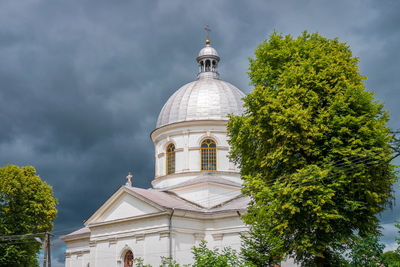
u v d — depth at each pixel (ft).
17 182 175.01
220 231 137.59
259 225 99.55
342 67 100.12
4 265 167.32
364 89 96.22
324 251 96.43
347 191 92.27
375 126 92.53
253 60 111.34
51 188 187.93
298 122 90.53
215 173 156.46
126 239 143.84
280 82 100.12
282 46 107.04
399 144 89.15
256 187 94.53
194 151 159.94
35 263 182.19
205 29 196.85
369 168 90.63
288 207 86.79
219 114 164.45
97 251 150.51
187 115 165.48
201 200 149.18
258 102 98.68
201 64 191.11
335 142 91.56
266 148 99.40
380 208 94.22
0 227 168.96
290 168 95.25
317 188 86.12
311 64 100.42
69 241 178.70
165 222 134.51
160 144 168.96
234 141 111.65
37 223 177.99
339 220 93.71
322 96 98.07
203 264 82.48
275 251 95.45
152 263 134.31
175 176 159.63
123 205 147.84
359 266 116.98
